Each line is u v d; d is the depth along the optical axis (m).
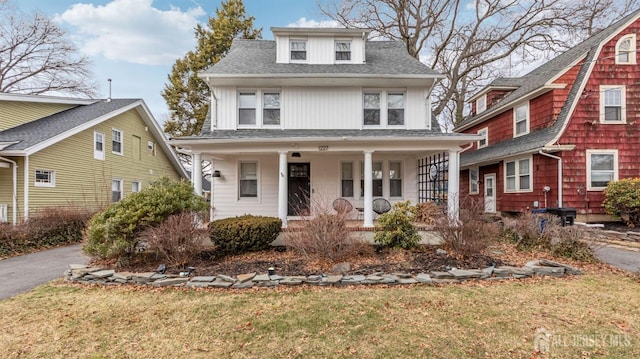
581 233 6.68
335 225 6.14
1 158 9.66
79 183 12.61
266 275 5.30
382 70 9.66
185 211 6.39
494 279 5.35
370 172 8.32
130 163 15.91
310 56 10.26
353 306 4.21
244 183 10.49
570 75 11.28
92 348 3.26
